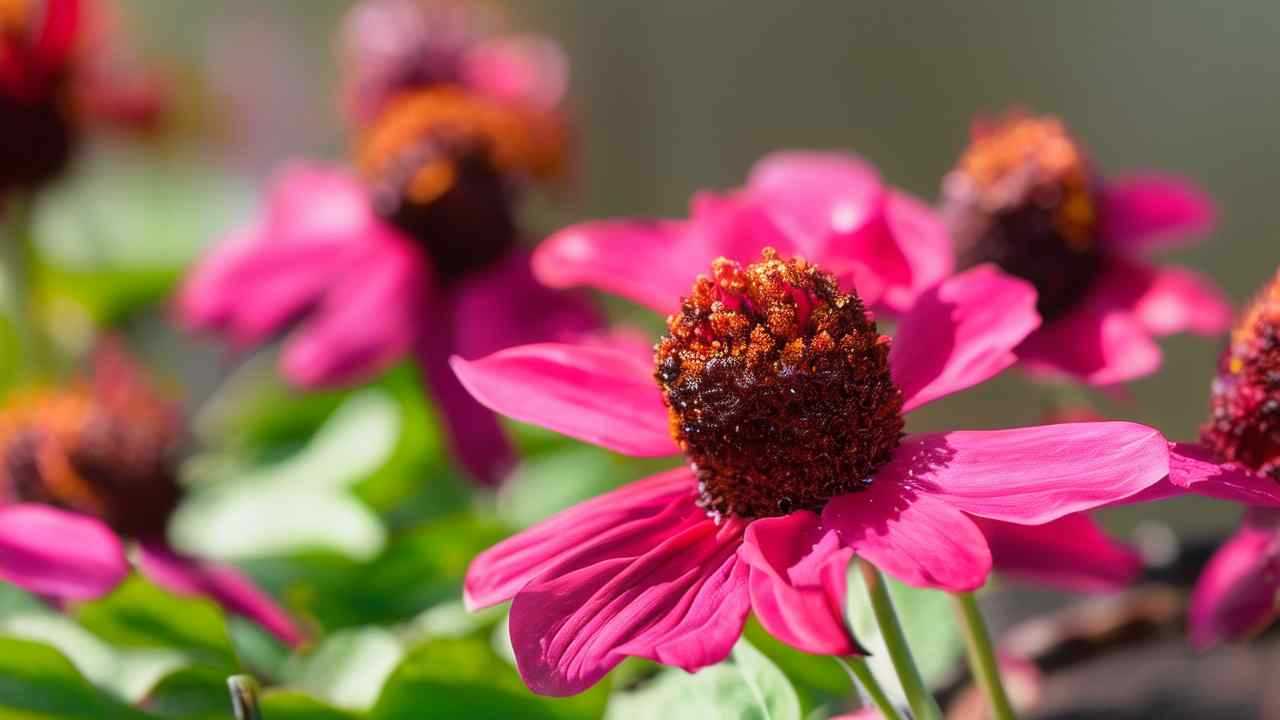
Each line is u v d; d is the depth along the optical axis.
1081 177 0.42
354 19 0.61
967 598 0.35
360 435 0.54
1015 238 0.42
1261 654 0.45
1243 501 0.31
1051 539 0.37
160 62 0.83
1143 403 0.79
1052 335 0.41
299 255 0.51
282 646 0.42
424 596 0.44
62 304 0.63
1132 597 0.43
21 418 0.44
